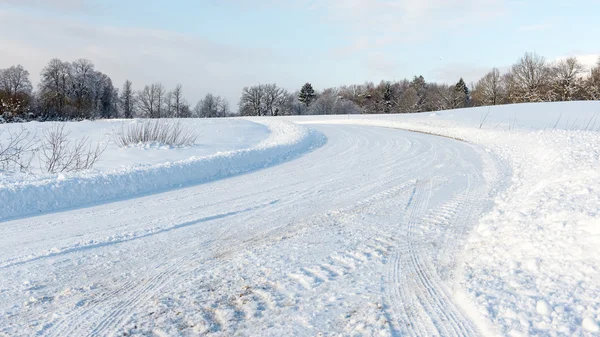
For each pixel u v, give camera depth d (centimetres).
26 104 2912
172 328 291
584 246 345
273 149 1298
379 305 319
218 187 831
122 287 365
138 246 476
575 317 269
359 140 1741
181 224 565
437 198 703
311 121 3756
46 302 338
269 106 8469
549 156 923
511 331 267
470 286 342
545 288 311
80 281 379
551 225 404
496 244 426
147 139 1456
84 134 1661
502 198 664
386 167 1048
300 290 348
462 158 1180
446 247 456
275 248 461
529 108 3130
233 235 515
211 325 294
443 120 2616
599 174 534
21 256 446
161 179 841
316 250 451
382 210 629
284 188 812
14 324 302
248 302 328
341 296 337
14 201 630
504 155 1211
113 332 288
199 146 1445
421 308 315
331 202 688
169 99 7762
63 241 496
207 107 8775
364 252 442
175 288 359
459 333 278
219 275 386
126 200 718
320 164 1125
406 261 415
